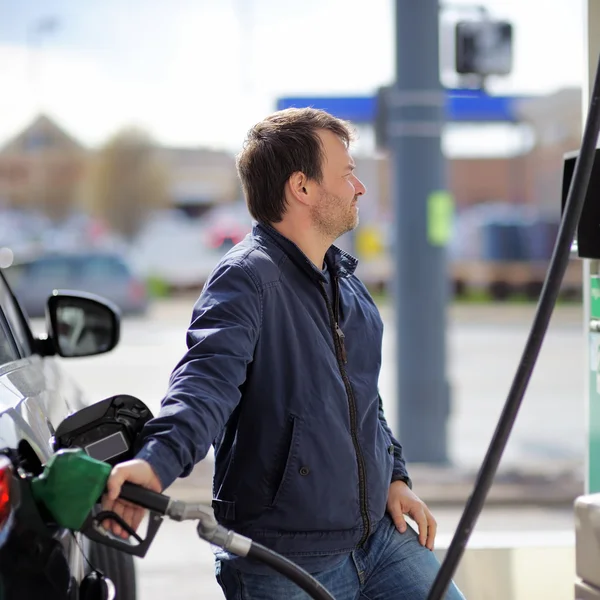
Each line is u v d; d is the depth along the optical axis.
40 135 45.31
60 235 35.91
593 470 3.63
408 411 8.67
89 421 2.22
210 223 40.62
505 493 7.66
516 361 17.39
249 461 2.52
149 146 45.31
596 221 3.17
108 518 2.06
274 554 2.11
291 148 2.61
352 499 2.54
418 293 8.69
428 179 8.73
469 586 4.05
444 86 8.77
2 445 2.12
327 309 2.60
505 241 31.25
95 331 4.01
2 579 1.90
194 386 2.29
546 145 37.06
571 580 4.08
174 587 5.59
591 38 3.67
